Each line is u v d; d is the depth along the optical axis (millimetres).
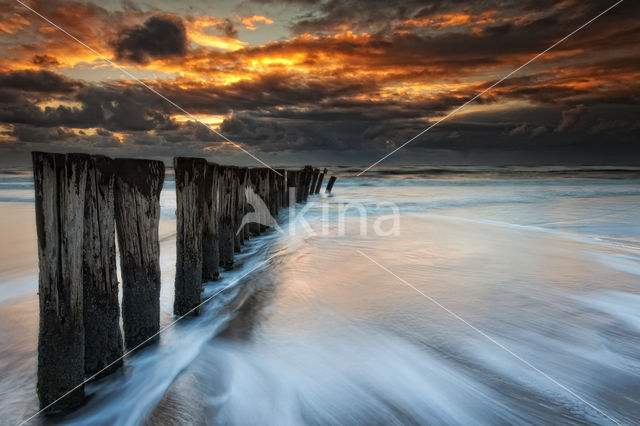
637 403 2660
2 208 12422
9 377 2902
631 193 18672
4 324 3775
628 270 5680
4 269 5590
